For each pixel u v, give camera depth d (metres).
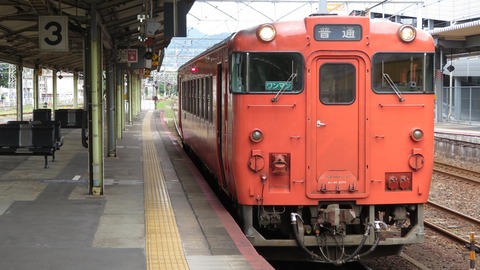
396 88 8.10
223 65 9.16
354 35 8.03
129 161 16.58
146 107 80.19
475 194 14.75
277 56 8.01
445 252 9.59
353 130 8.07
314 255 8.06
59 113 29.38
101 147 10.82
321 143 8.04
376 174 8.08
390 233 10.20
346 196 8.02
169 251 7.14
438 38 32.47
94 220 8.73
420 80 8.16
